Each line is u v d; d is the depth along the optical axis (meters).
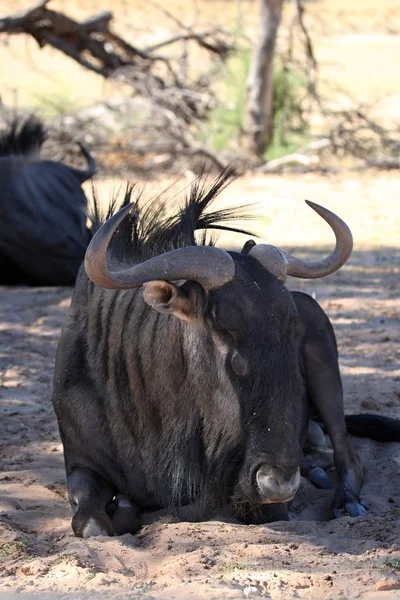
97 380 13.02
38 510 13.16
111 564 10.87
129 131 48.50
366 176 49.28
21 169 28.73
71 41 51.38
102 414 12.93
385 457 15.13
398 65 85.38
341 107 60.31
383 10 118.50
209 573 10.53
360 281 28.11
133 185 15.48
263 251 11.93
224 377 11.32
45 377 19.95
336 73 79.19
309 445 15.06
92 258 10.80
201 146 48.19
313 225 36.62
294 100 53.12
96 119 48.81
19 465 15.02
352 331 22.86
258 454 11.09
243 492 11.56
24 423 17.16
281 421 11.01
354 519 12.31
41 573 10.60
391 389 18.62
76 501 12.45
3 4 95.81
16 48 83.75
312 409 14.40
